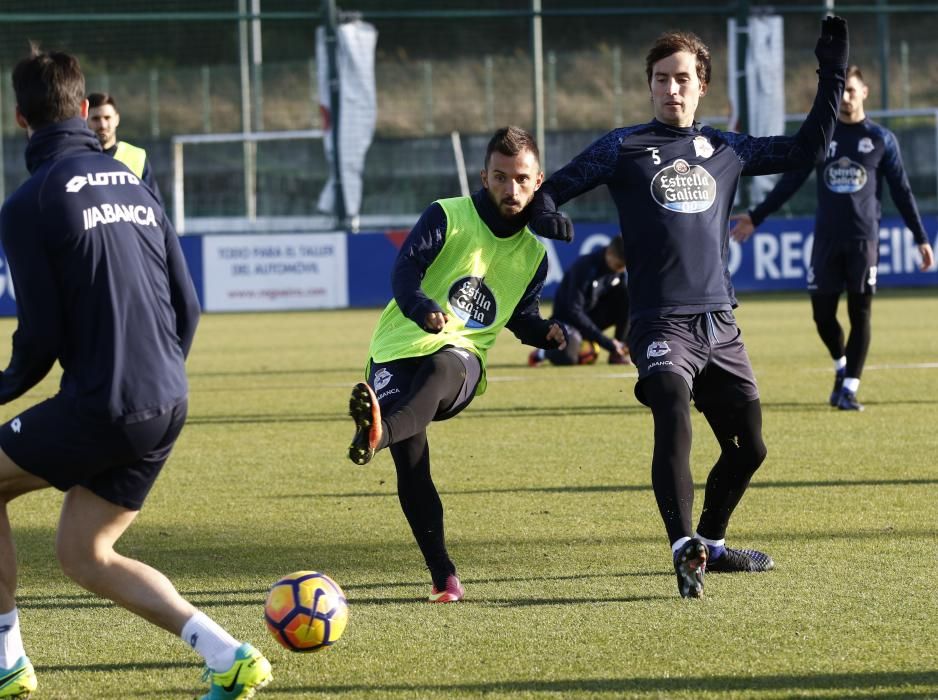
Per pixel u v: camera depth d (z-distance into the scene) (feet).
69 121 33.58
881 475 66.44
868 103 302.86
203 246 206.59
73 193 32.50
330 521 58.18
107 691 35.70
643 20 310.86
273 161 252.83
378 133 284.61
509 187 44.78
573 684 35.24
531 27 215.10
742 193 219.00
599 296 125.90
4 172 258.16
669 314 45.52
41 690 35.88
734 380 46.68
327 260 209.56
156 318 33.53
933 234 219.20
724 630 40.01
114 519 34.14
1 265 204.13
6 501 34.71
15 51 261.85
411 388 43.50
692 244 45.85
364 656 38.32
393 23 316.19
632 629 40.42
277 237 208.23
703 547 40.45
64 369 33.37
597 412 93.45
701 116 293.64
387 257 210.79
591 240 214.69
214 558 51.39
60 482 33.50
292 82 291.58
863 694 33.96
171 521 58.59
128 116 281.13
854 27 316.19
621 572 47.80
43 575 49.08
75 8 266.57
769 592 44.50
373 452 39.91
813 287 91.66
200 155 261.44
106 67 289.33
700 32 307.58
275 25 298.56
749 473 47.14
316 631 35.78
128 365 32.68
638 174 46.24
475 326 46.24
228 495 64.85
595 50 314.14
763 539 52.70
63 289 32.55
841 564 48.26
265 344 153.48
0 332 176.96
